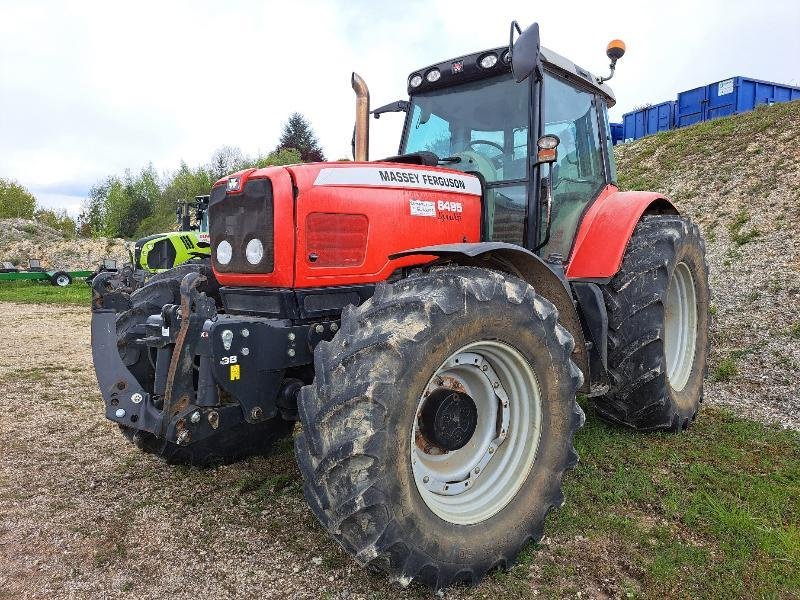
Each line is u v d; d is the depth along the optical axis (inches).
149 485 125.0
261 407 97.9
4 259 937.5
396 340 81.7
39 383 210.5
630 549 99.6
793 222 307.9
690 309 165.2
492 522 92.4
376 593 88.3
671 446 141.6
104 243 1019.9
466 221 127.0
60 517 111.0
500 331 92.5
